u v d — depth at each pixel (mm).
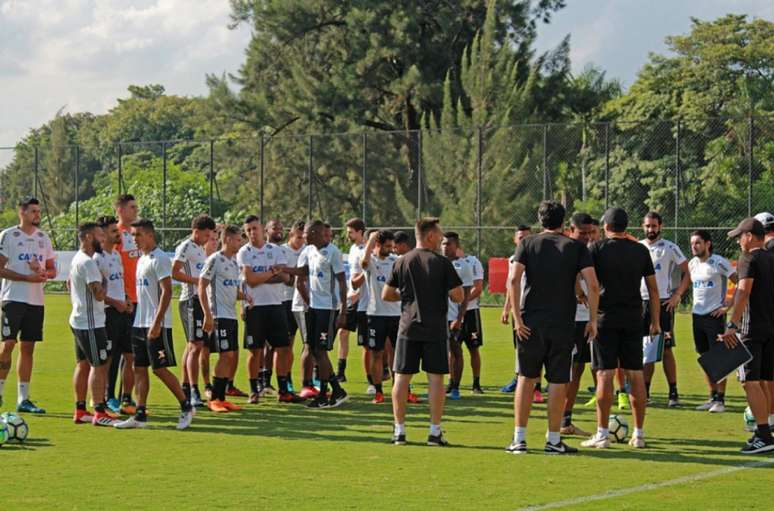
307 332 17125
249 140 49250
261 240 17500
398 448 13266
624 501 10266
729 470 11891
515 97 50375
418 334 13438
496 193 44562
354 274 19406
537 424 15422
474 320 18672
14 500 10266
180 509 9906
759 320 13172
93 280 14844
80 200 53438
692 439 14047
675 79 65500
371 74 56031
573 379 14422
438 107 54938
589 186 44875
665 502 10234
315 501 10242
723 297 17016
